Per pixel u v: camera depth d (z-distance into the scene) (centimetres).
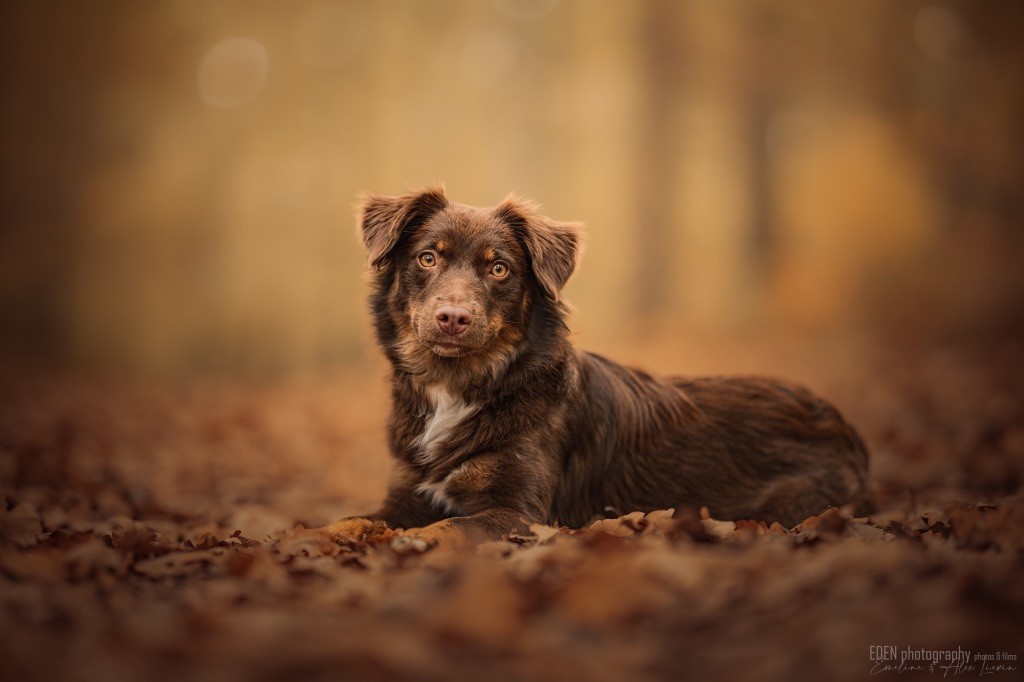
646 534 451
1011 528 421
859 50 3025
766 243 3036
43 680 276
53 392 1722
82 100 2961
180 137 2970
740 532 468
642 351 2186
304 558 442
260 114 2980
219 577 411
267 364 2867
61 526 559
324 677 282
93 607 352
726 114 3025
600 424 552
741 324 2795
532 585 361
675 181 3002
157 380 2286
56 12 2909
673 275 2959
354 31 2992
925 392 1285
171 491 780
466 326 518
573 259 579
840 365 1786
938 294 2684
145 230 2944
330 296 2892
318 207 2931
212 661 291
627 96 2961
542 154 2997
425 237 563
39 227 2952
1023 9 2983
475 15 2989
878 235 2947
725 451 572
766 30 2991
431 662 293
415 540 452
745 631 314
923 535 453
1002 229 2872
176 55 2964
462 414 539
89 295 2942
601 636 317
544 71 3017
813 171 3041
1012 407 1033
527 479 518
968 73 3052
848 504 582
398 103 2988
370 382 1906
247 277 2898
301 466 981
